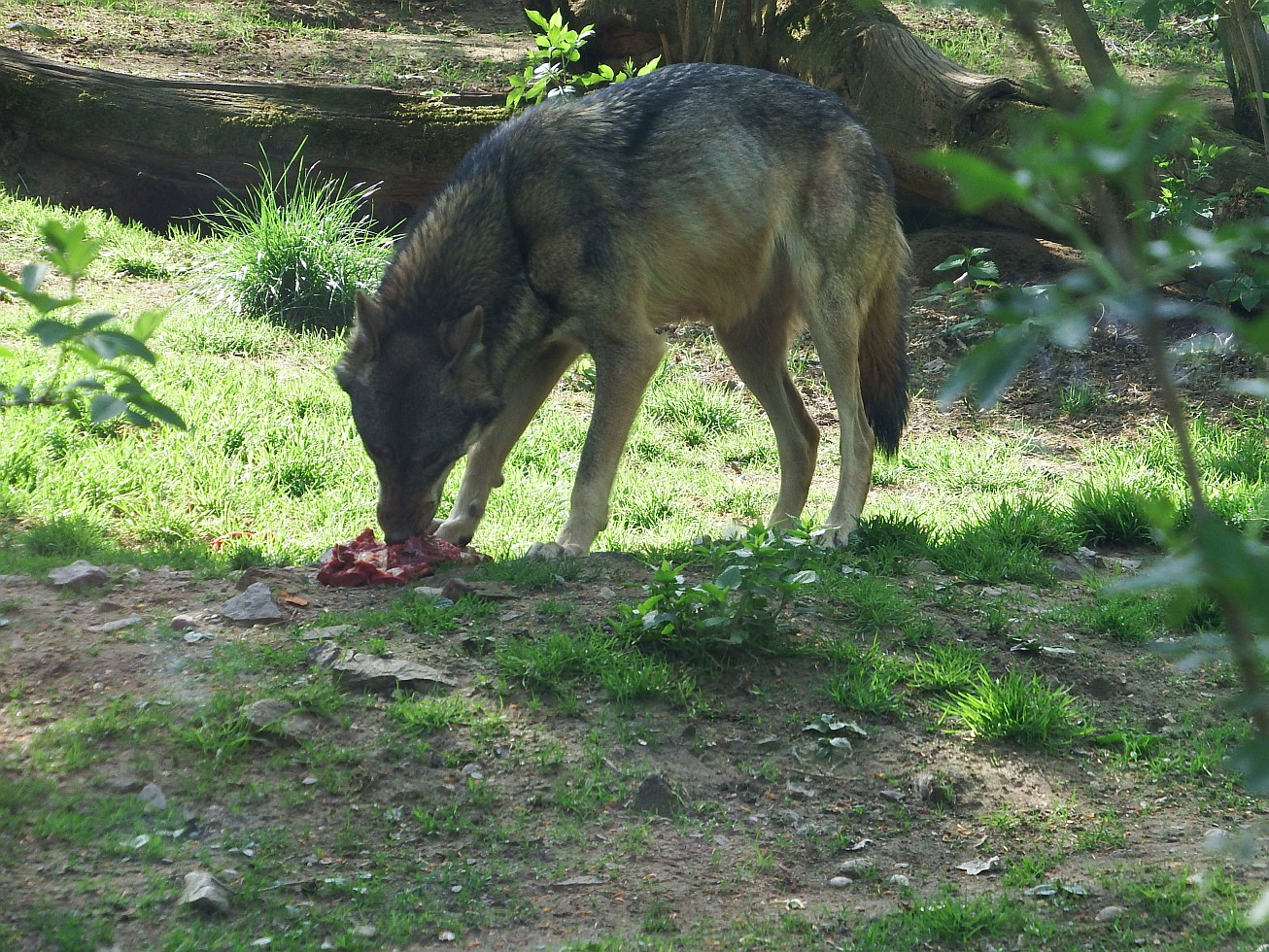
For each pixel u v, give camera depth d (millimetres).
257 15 29219
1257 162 15445
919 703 6996
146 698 6242
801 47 19125
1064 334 1634
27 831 5266
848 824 5980
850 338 9602
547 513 11570
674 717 6598
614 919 5141
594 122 8859
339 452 12227
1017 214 17844
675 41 21391
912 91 17688
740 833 5832
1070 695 7355
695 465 14133
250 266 16844
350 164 20062
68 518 9789
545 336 8867
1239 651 1829
